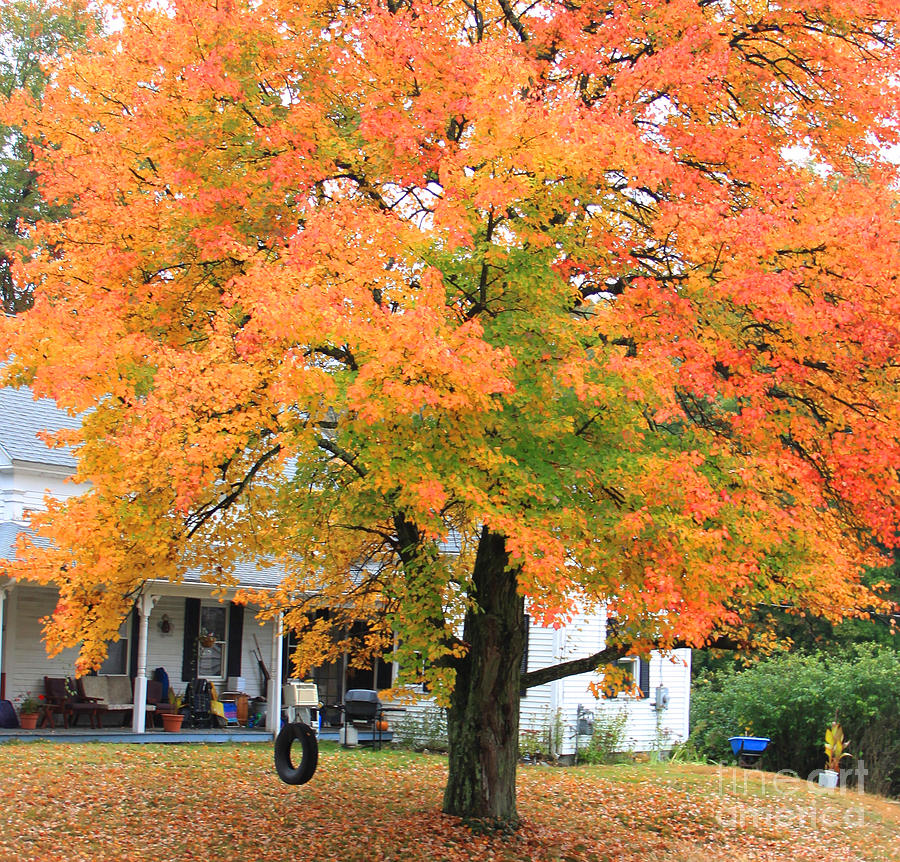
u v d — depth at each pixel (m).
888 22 13.38
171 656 25.39
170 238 12.59
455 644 13.32
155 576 13.27
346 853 13.85
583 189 11.62
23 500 22.48
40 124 13.20
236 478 14.03
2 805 14.95
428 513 10.94
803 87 14.09
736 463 11.88
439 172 11.30
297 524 14.57
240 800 16.80
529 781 21.03
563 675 15.66
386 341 10.09
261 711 26.67
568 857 14.55
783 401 12.75
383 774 20.33
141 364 12.15
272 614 17.17
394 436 10.90
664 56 11.91
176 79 12.51
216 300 12.96
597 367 11.09
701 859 15.16
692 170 12.69
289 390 10.16
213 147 12.41
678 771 23.80
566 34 12.98
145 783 17.42
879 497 12.11
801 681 28.83
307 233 11.15
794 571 12.52
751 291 10.91
